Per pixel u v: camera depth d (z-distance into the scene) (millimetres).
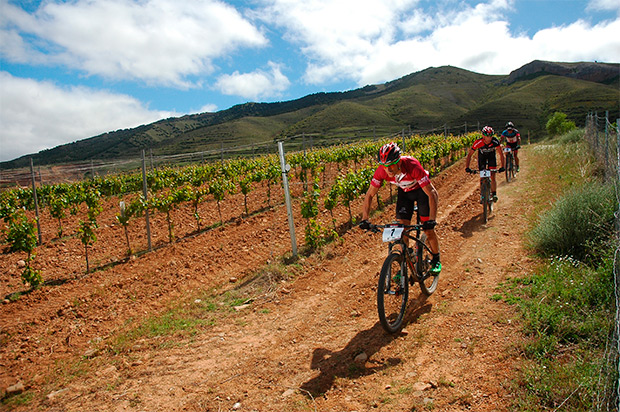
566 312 3336
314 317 4473
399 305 4438
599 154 9016
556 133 30062
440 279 5031
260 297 5219
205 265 6805
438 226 7527
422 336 3615
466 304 4121
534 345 3021
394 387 2932
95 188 14867
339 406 2809
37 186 15508
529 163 13906
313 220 7055
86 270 7055
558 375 2586
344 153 16734
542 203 7703
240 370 3494
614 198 4887
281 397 3018
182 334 4312
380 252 6656
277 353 3736
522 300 3822
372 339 3742
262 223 9430
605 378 2344
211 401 3068
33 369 3809
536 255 5062
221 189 9883
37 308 5457
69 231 10195
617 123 4883
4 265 7594
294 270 6008
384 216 9055
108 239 9148
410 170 4055
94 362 3838
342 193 8289
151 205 8094
